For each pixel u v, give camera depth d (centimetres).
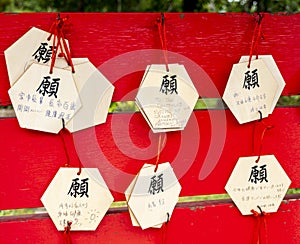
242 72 94
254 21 96
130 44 91
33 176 90
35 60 85
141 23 91
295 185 104
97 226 94
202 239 101
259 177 101
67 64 87
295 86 100
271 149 101
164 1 155
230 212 102
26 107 85
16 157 89
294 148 102
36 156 90
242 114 96
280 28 97
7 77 86
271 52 97
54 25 84
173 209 97
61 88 86
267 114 97
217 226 101
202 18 93
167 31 92
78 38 88
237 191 100
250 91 95
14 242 92
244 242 103
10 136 88
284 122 101
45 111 86
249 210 102
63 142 90
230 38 95
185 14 92
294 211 105
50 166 91
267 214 102
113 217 95
